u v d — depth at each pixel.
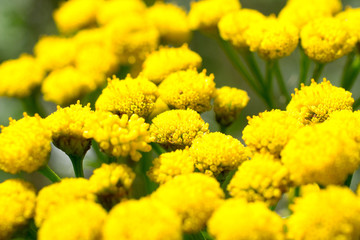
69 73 0.23
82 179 0.18
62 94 0.23
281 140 0.18
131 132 0.19
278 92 0.29
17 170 0.19
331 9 0.22
